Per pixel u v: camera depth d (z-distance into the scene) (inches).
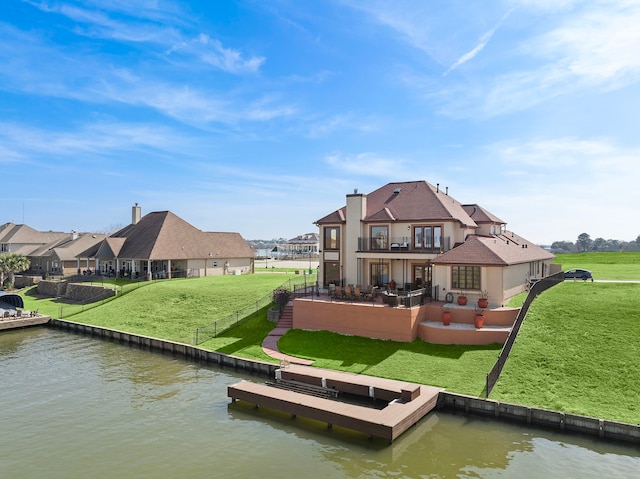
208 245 2455.7
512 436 684.7
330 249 1425.9
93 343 1360.7
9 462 625.6
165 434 708.7
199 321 1424.7
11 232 3358.8
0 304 1747.0
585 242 6806.1
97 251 2469.2
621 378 782.5
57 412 799.1
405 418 689.0
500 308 1076.5
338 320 1147.9
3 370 1063.0
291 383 893.8
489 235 1497.3
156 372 1037.2
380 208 1405.0
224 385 937.5
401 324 1055.0
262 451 652.1
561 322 994.7
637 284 1227.9
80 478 584.1
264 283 1835.6
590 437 665.6
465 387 809.5
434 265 1193.4
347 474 586.6
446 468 597.0
